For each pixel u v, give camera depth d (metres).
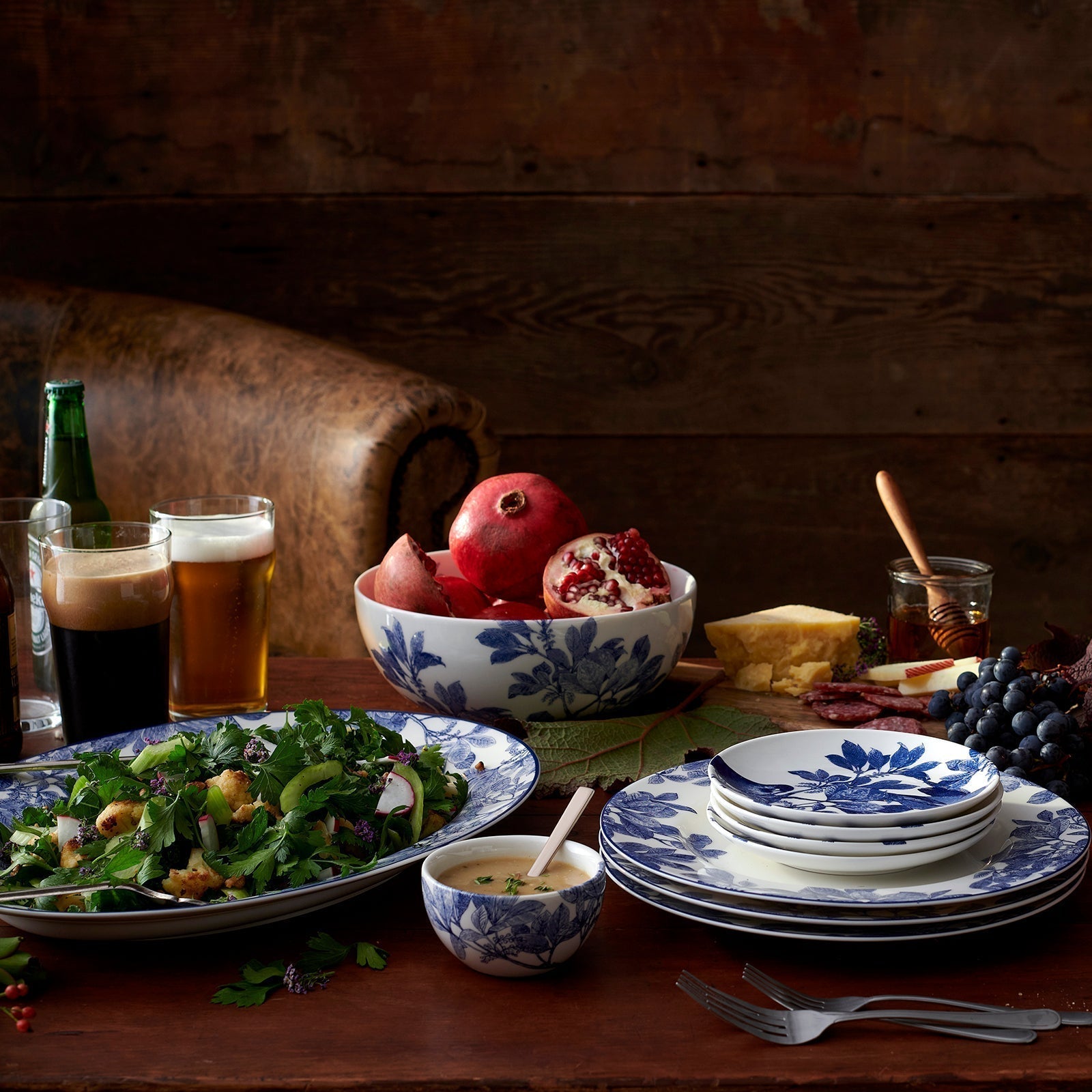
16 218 2.31
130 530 1.03
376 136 2.29
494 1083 0.58
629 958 0.69
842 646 1.16
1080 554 2.44
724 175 2.29
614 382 2.38
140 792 0.75
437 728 0.95
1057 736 0.90
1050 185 2.30
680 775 0.85
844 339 2.36
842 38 2.24
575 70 2.26
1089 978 0.66
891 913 0.64
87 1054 0.60
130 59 2.26
